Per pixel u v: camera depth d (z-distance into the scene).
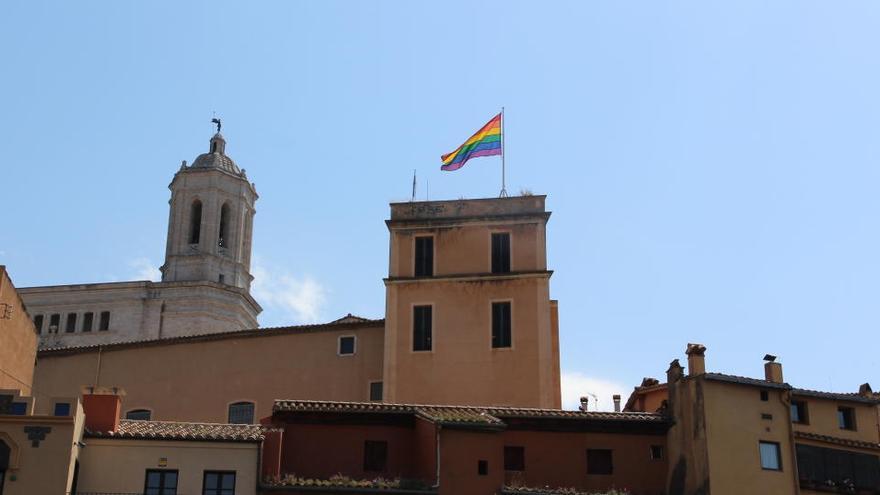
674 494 42.38
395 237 57.44
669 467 43.16
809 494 43.16
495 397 53.34
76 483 36.59
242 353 56.69
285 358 56.31
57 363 57.56
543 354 53.88
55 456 35.09
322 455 41.22
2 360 45.88
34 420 35.41
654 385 50.12
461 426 39.41
